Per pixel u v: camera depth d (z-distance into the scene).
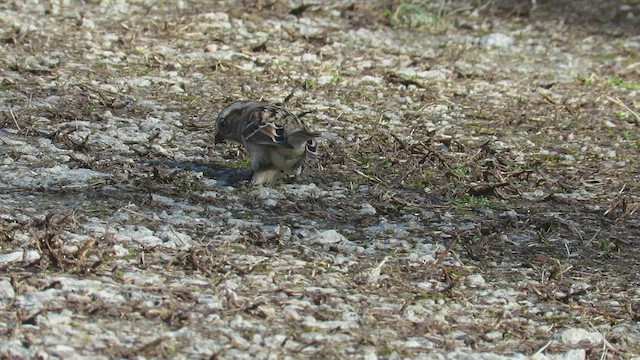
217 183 12.79
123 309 9.19
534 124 17.08
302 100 16.84
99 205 11.70
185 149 14.07
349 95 17.42
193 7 21.30
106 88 16.31
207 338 8.85
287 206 12.28
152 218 11.42
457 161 14.66
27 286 9.44
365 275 10.50
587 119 17.61
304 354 8.77
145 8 20.86
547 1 25.20
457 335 9.49
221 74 17.70
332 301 9.87
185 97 16.38
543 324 9.98
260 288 10.00
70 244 10.46
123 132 14.48
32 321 8.80
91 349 8.45
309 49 19.66
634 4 25.38
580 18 24.36
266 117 12.36
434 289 10.46
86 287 9.53
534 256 11.66
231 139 12.92
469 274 10.96
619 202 13.37
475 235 12.03
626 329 10.02
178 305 9.41
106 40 18.62
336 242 11.35
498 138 16.17
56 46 18.02
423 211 12.76
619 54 22.08
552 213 13.08
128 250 10.48
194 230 11.26
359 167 14.02
